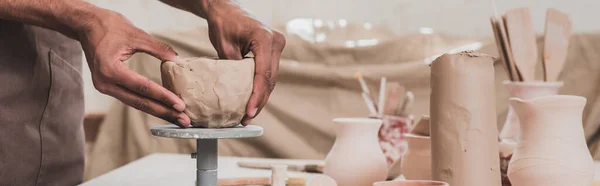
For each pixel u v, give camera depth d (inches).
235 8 45.5
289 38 106.6
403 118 60.7
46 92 54.9
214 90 37.1
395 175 57.6
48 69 55.0
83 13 39.8
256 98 38.9
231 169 59.9
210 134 34.7
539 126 38.6
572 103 38.2
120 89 38.6
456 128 37.4
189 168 60.8
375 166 49.1
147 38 38.7
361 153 49.3
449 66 37.6
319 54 105.3
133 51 38.5
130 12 133.4
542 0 118.7
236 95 37.7
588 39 98.0
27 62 52.7
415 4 126.0
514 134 55.3
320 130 101.4
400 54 105.0
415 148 48.7
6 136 51.3
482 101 37.6
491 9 121.8
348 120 50.6
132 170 59.3
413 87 101.7
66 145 58.1
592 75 97.3
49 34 55.4
